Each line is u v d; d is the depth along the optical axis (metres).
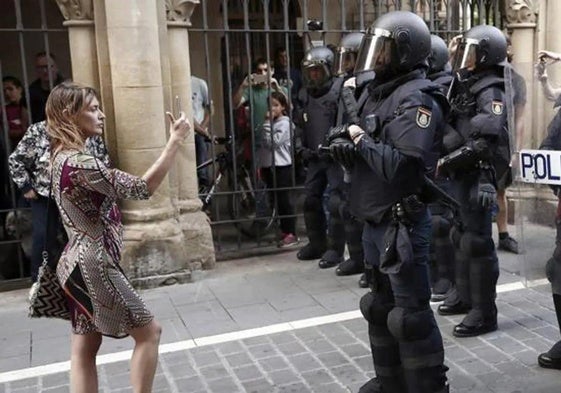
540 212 3.22
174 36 5.57
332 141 2.95
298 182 6.89
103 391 3.63
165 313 4.85
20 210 5.57
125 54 5.14
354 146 2.85
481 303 4.13
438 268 4.86
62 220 2.93
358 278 5.51
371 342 3.23
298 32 6.29
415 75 2.92
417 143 2.72
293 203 6.64
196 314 4.81
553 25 7.07
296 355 4.00
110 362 4.00
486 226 4.05
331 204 5.72
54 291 3.03
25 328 4.71
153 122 5.27
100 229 2.89
